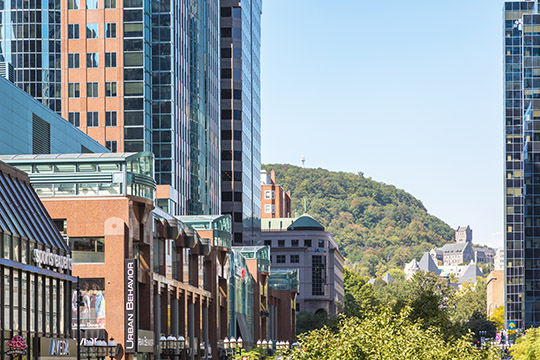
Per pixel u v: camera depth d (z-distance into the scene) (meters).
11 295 79.00
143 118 182.62
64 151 141.38
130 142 182.25
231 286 158.12
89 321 100.19
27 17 181.62
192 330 131.75
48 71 182.12
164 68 189.62
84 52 182.38
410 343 75.88
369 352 73.31
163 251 117.69
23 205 88.88
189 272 133.62
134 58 182.62
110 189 101.69
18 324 80.75
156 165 188.38
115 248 100.50
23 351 75.38
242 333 166.00
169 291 120.94
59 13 182.62
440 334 101.44
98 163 102.38
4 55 181.38
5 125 118.12
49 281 89.62
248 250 183.38
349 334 74.94
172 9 190.38
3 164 89.25
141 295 106.50
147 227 107.12
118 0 183.25
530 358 142.00
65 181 101.69
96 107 182.25
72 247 100.81
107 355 98.69
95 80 182.38
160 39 189.62
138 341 101.50
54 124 137.25
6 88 119.00
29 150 126.38
